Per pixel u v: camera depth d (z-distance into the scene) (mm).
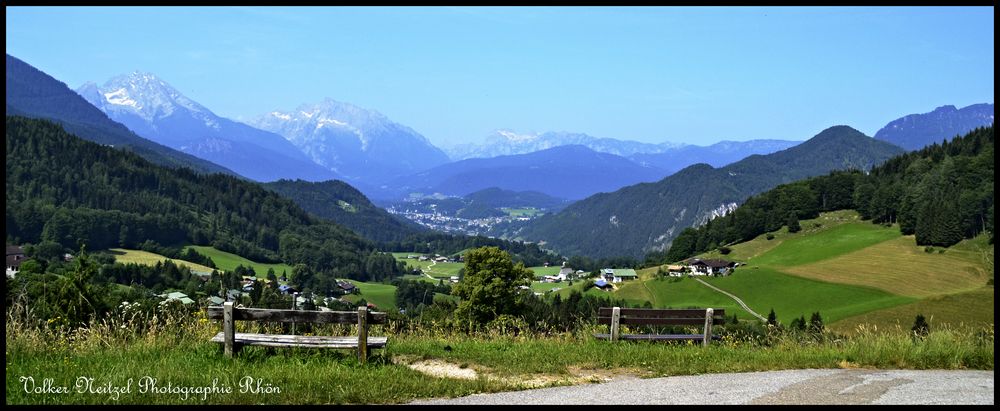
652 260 167000
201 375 8953
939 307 60938
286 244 167375
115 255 124438
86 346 10984
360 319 10195
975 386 8812
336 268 154750
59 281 15680
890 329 12578
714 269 108250
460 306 29328
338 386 8562
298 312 10344
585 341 13328
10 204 126062
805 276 86562
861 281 80312
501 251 29375
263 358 10250
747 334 14039
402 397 8273
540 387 9023
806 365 10281
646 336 13328
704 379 9461
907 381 9133
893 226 116000
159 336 11555
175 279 99188
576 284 130500
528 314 29188
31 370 9055
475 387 8797
